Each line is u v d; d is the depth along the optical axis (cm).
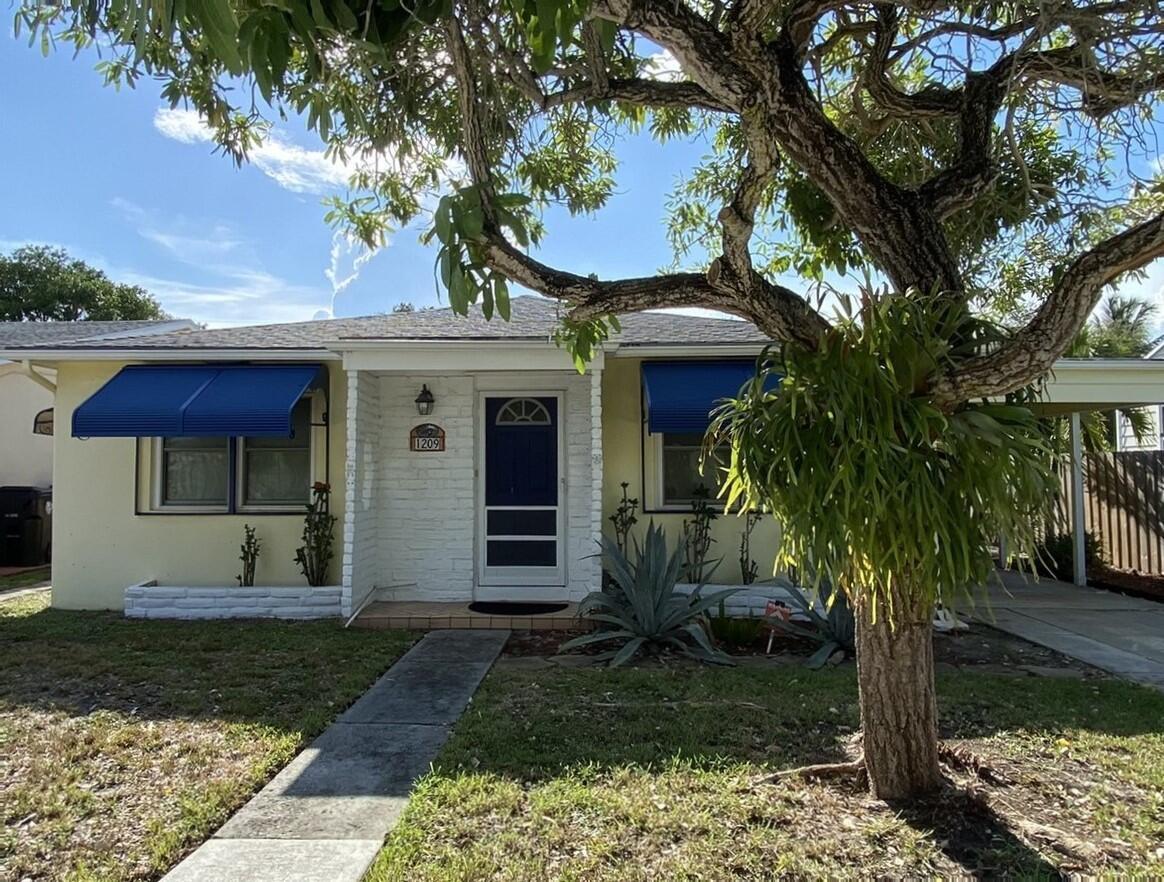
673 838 370
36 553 1545
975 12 482
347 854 361
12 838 379
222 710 582
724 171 677
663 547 830
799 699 605
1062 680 672
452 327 1052
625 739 511
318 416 1046
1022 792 422
